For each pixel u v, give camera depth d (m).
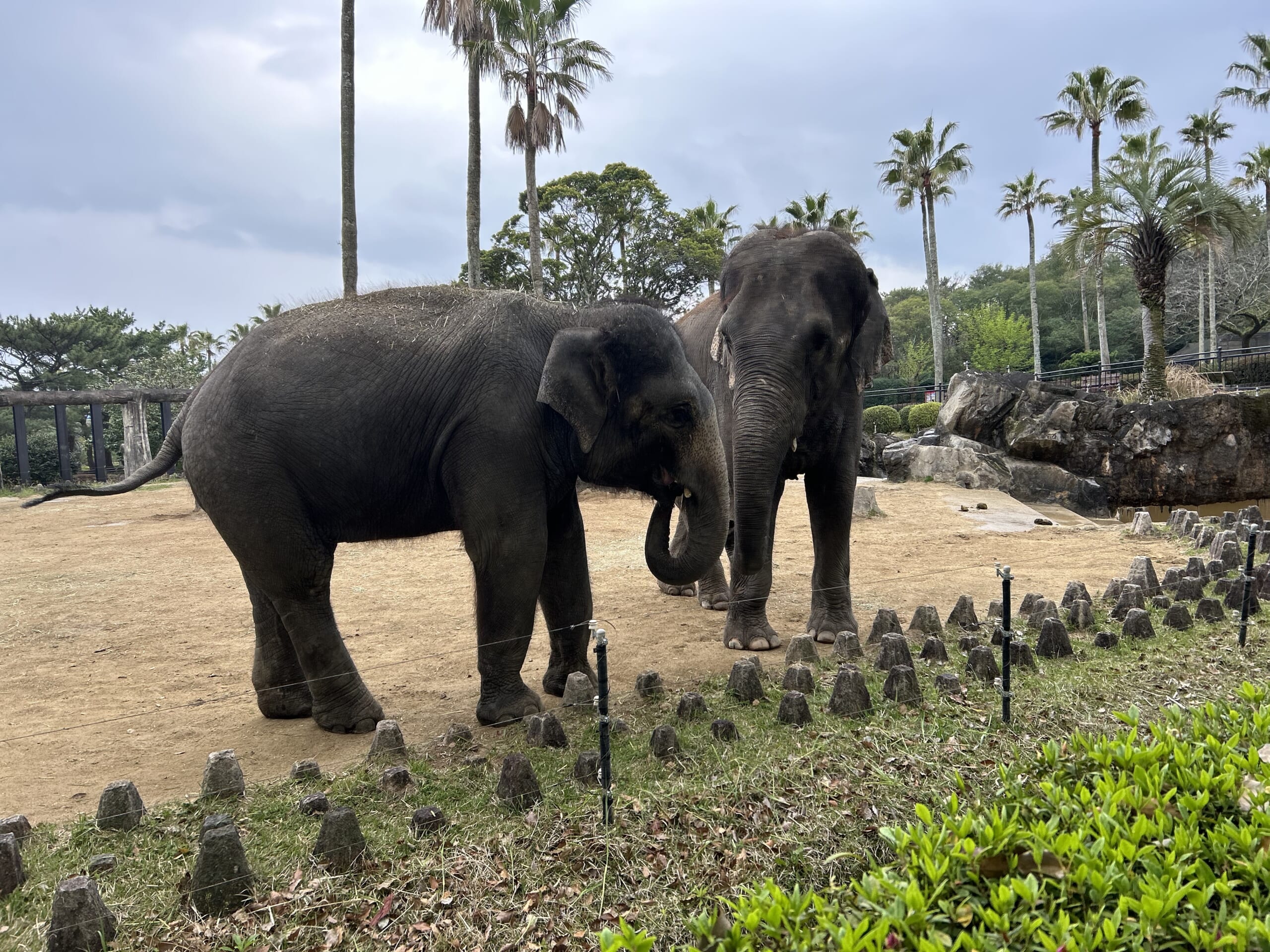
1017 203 44.47
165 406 28.56
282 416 4.78
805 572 9.84
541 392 4.80
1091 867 2.51
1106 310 59.56
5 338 44.47
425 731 5.01
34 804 4.21
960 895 2.52
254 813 3.83
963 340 64.31
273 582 4.91
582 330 4.97
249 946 2.95
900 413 33.25
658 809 3.75
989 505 15.41
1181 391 23.59
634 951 2.38
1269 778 2.99
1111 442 17.72
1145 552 10.54
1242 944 2.11
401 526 5.23
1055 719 4.73
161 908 3.17
